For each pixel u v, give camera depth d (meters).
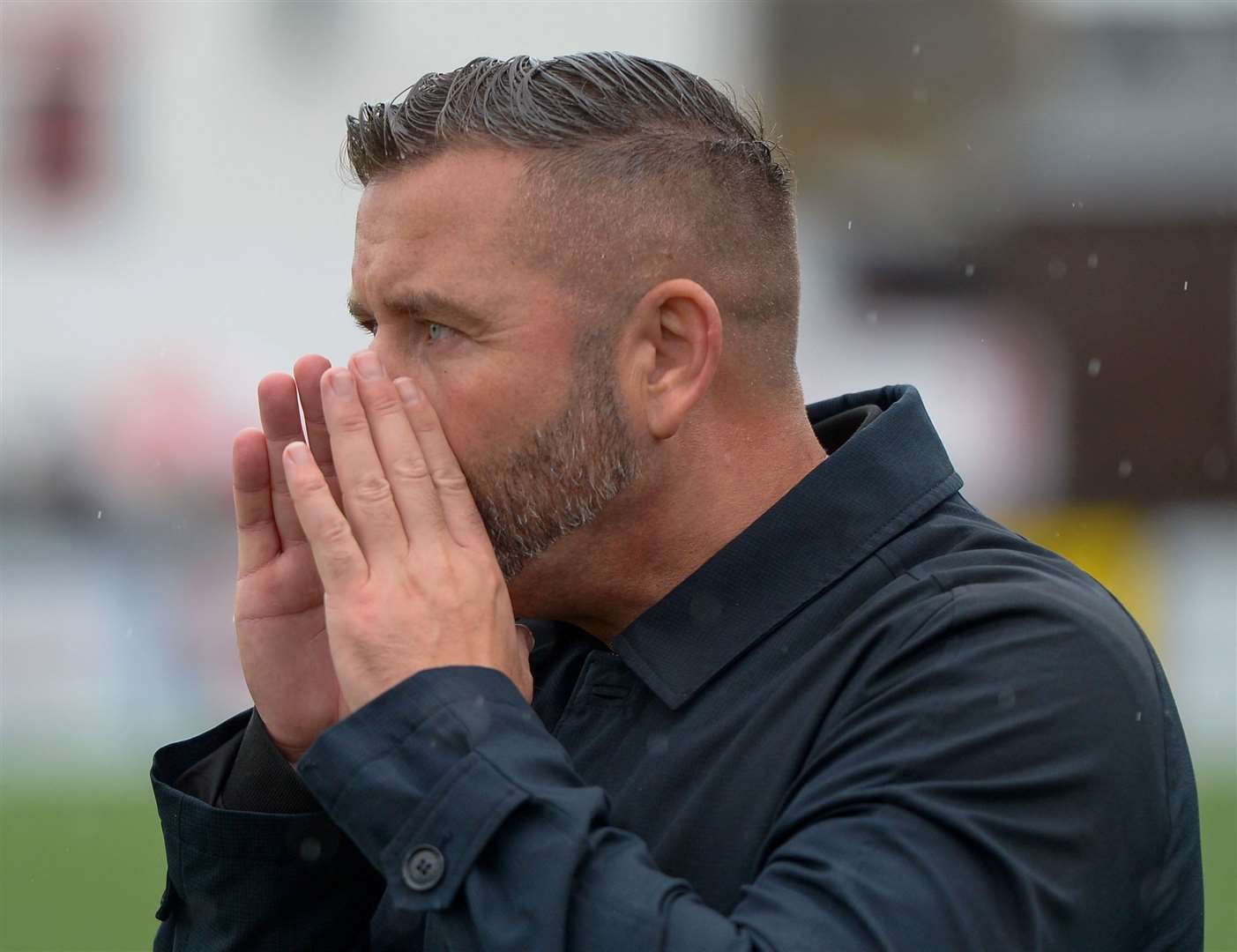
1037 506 62.41
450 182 6.25
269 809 6.38
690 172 6.42
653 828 5.96
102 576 39.38
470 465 6.21
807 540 6.26
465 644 5.75
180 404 54.69
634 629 6.32
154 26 65.81
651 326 6.31
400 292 6.25
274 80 66.31
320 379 6.39
